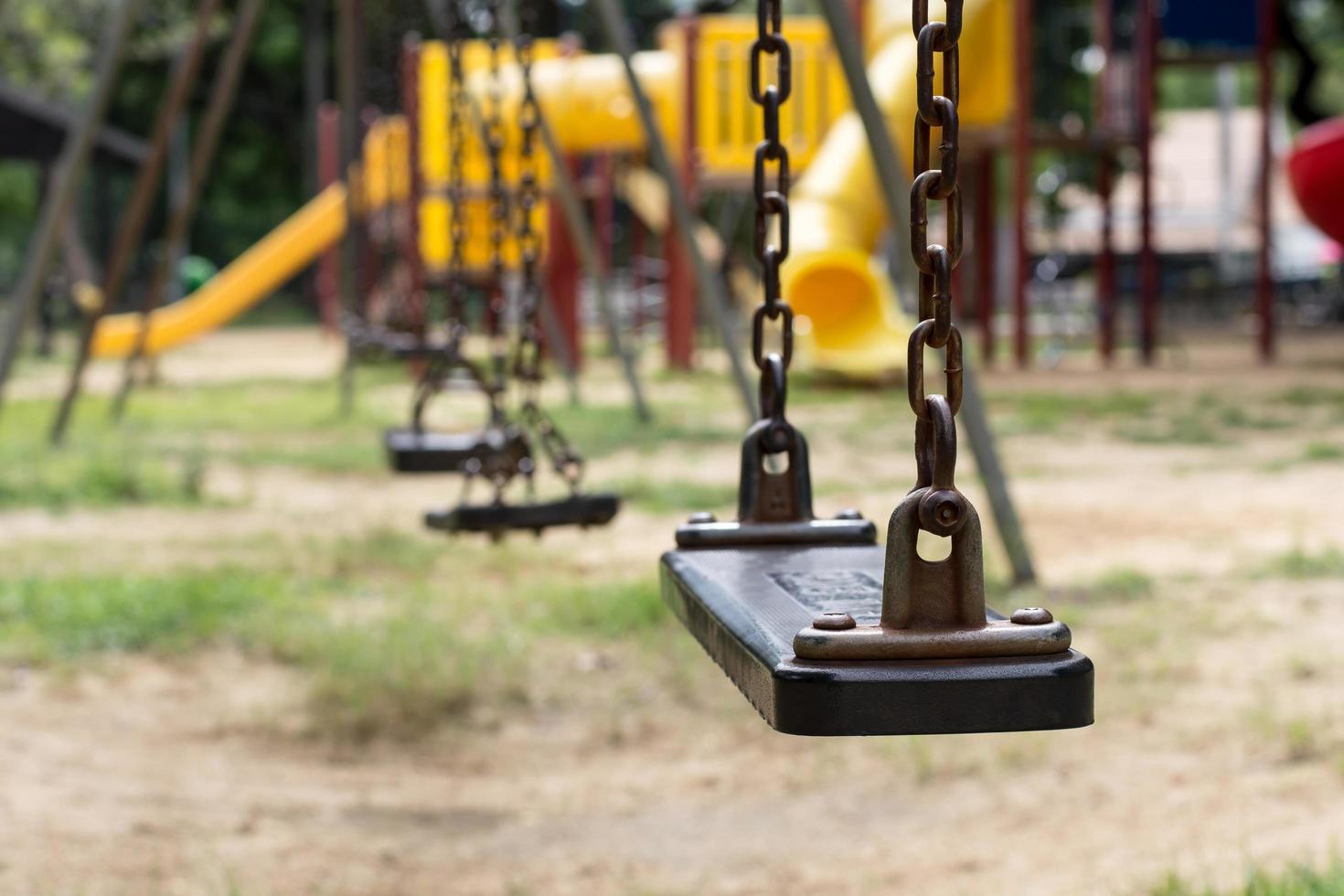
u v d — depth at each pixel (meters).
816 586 2.38
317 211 24.36
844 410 16.78
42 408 17.06
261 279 23.50
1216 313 41.12
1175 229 53.28
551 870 4.04
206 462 12.27
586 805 4.59
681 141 21.94
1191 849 3.89
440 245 24.16
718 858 4.12
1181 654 5.85
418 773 4.89
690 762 4.97
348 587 7.41
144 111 50.66
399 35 12.46
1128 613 6.59
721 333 10.09
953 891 3.77
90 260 47.75
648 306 35.03
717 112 22.03
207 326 23.27
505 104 22.75
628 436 13.89
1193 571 7.58
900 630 1.83
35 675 5.89
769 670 1.83
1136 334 33.03
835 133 20.70
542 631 6.49
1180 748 4.76
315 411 16.70
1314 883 3.34
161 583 7.14
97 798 4.55
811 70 21.91
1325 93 59.94
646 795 4.66
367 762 4.98
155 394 19.67
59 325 42.69
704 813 4.50
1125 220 53.34
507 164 23.20
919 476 1.87
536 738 5.23
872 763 4.86
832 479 11.11
